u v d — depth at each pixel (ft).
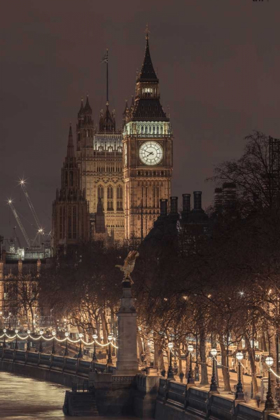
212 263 571.28
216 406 511.81
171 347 634.43
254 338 549.54
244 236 547.49
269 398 447.01
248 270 530.68
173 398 586.86
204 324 586.86
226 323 547.08
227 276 541.75
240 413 475.31
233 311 523.70
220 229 587.68
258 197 567.59
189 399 555.28
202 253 613.93
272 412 443.32
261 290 528.63
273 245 525.75
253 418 460.55
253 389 551.18
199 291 581.53
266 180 568.41
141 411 620.90
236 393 485.97
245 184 574.15
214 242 589.73
